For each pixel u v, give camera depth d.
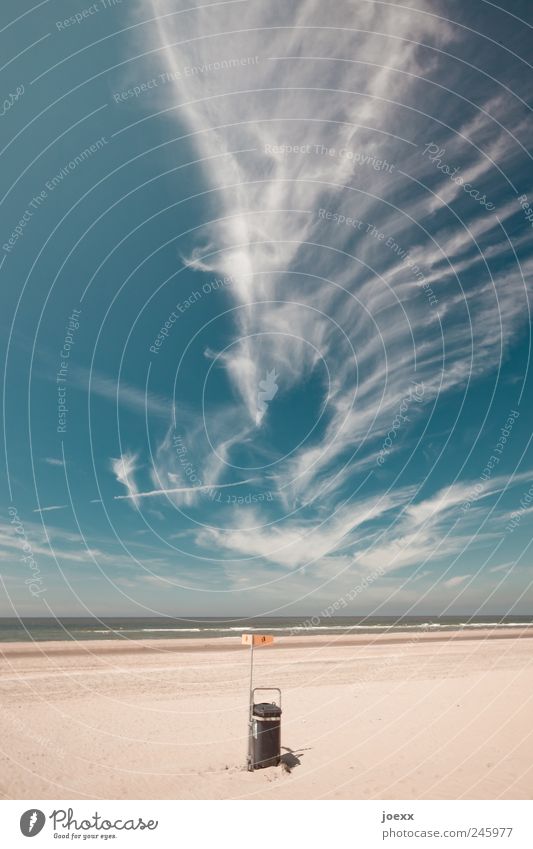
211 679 14.95
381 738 7.67
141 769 7.04
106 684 13.95
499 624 65.75
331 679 14.74
